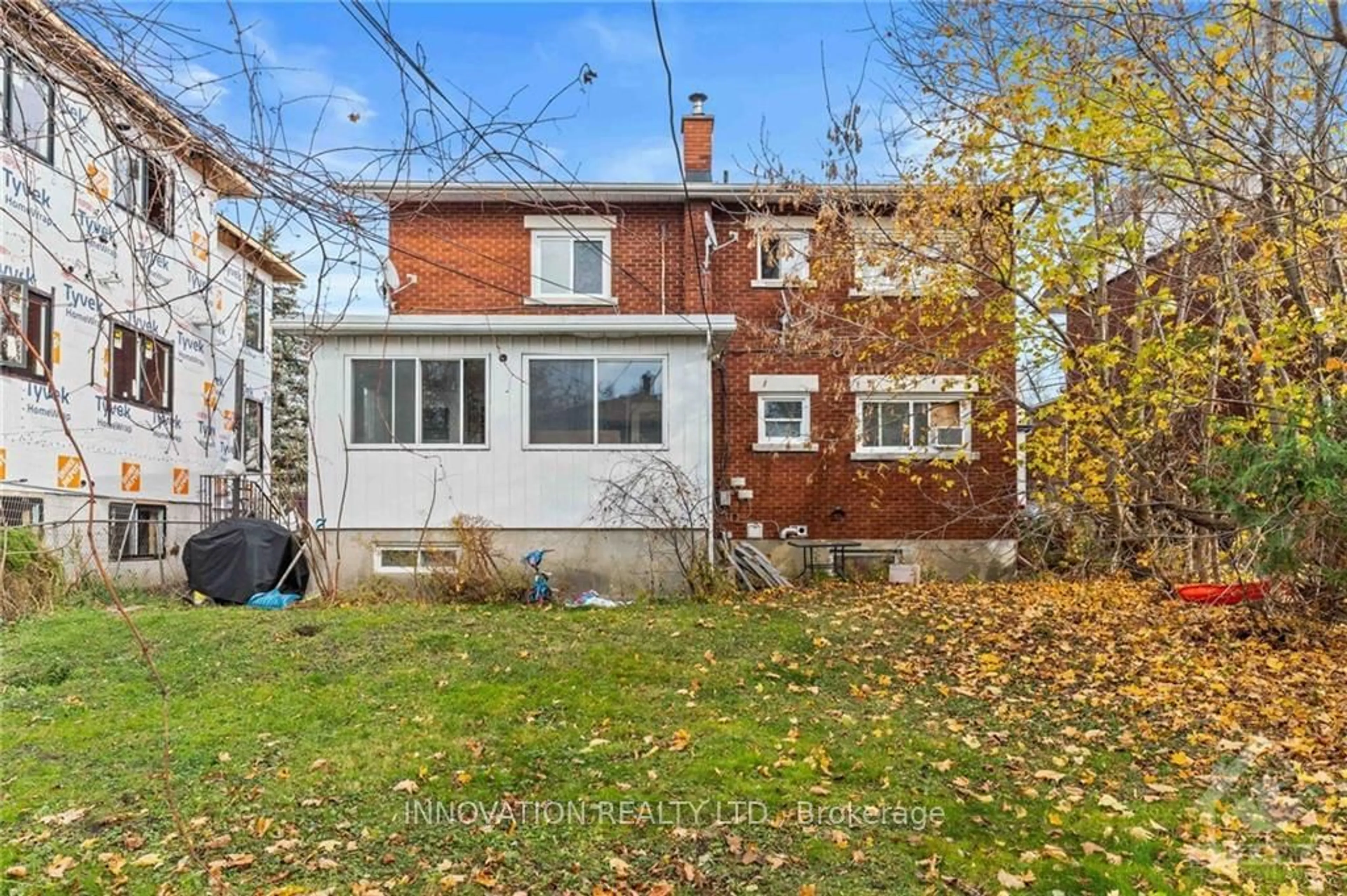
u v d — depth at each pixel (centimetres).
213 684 743
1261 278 923
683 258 1579
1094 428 1154
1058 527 1435
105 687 739
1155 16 736
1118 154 867
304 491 2262
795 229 1542
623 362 1305
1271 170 776
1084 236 1070
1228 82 758
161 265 429
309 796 516
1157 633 945
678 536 1281
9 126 332
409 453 1284
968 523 1523
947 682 767
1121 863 435
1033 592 1255
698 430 1298
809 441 1539
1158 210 1063
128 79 302
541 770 554
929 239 1158
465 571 1228
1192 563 1269
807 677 772
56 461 1240
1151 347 1002
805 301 1411
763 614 1051
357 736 616
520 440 1291
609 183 1524
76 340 1274
